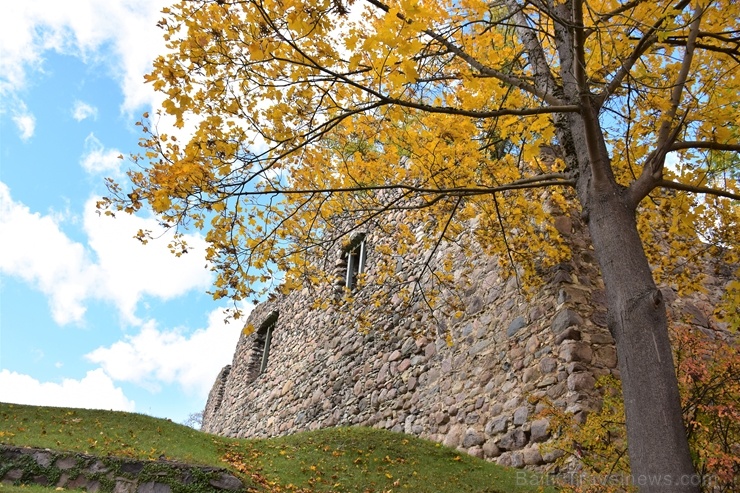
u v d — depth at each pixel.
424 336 8.95
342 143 4.40
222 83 3.20
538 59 4.59
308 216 4.41
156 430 6.16
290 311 15.31
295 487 5.17
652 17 3.74
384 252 6.66
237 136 3.29
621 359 3.02
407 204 9.30
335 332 12.07
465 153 4.30
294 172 4.26
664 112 3.61
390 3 3.83
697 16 3.50
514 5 4.72
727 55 4.16
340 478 5.61
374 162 4.55
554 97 3.89
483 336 7.59
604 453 4.21
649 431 2.72
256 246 3.91
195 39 3.08
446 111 3.33
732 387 3.84
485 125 4.41
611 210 3.42
